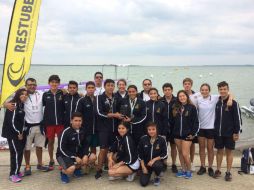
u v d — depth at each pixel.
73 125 4.03
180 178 4.20
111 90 4.21
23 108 4.12
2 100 4.41
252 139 7.66
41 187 3.88
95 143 4.44
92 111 4.33
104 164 4.55
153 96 4.27
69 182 4.05
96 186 3.91
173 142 4.39
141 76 47.69
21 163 4.47
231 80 41.88
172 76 51.84
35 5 4.54
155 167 3.87
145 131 4.27
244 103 17.52
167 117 4.30
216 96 4.26
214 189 3.84
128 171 4.02
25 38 4.51
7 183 4.00
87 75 46.66
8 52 4.45
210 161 4.31
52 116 4.32
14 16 4.46
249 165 4.41
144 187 3.88
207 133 4.27
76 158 4.04
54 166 4.69
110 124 4.23
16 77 4.48
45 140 4.39
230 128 4.08
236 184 4.00
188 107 4.14
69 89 4.36
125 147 4.02
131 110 4.20
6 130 4.02
